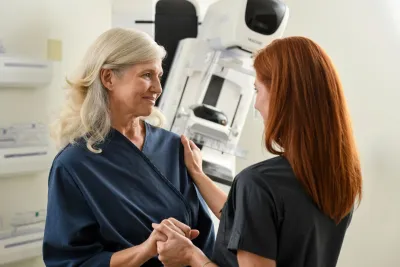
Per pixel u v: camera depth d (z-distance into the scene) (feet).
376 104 10.71
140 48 5.37
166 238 4.90
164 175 5.82
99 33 7.83
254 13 7.52
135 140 5.85
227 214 4.63
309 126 4.30
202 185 6.05
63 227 5.29
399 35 10.44
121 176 5.53
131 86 5.39
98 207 5.32
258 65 4.60
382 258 10.83
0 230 6.87
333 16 10.87
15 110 6.93
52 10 7.25
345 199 4.44
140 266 5.45
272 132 4.43
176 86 7.93
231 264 4.57
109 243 5.41
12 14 6.82
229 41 7.63
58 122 5.71
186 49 7.95
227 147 8.19
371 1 10.56
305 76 4.32
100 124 5.50
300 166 4.33
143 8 8.08
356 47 10.76
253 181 4.38
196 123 7.88
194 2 8.56
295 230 4.34
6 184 6.96
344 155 4.40
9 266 6.93
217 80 8.12
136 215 5.47
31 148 6.73
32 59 6.72
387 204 10.72
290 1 11.19
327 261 4.71
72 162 5.36
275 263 4.34
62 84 7.39
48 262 5.42
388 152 10.66
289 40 4.50
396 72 10.52
